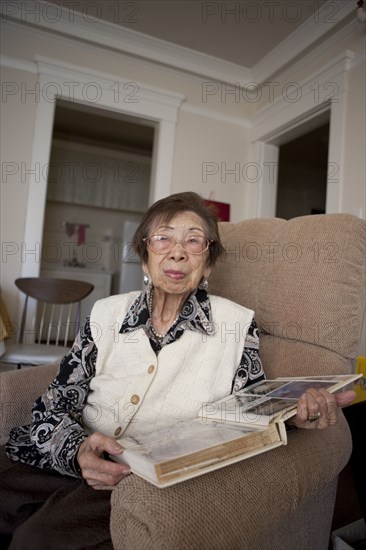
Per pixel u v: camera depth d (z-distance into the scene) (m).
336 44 2.35
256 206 3.05
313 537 0.81
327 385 0.67
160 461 0.49
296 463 0.62
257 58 2.83
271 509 0.55
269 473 0.58
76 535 0.58
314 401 0.60
